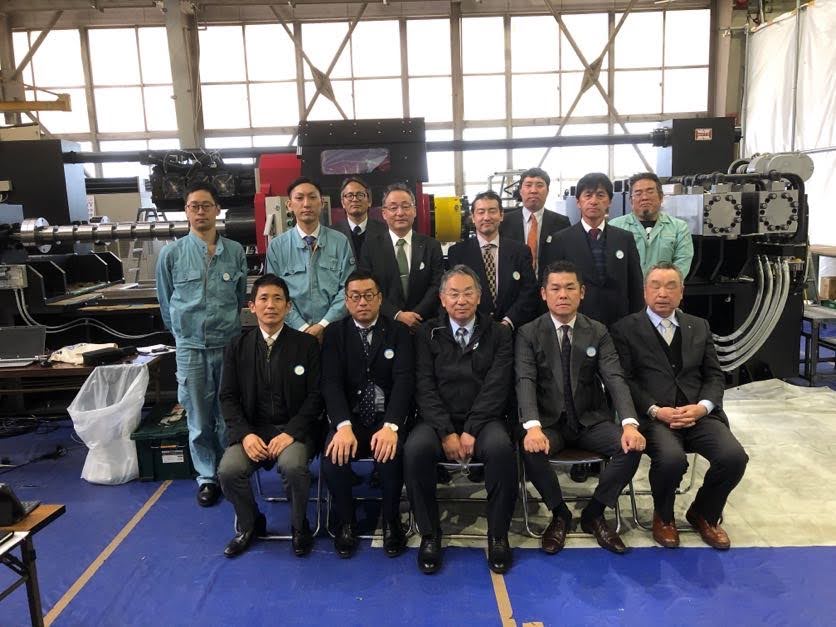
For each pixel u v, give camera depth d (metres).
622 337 2.53
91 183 4.68
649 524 2.50
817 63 6.48
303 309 2.81
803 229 4.07
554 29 8.14
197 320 2.77
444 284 2.40
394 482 2.32
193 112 6.47
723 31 7.86
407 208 2.82
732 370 4.18
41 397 4.13
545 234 3.25
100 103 8.26
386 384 2.50
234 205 4.06
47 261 3.93
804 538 2.38
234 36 8.09
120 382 3.05
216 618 2.02
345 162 3.46
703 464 3.10
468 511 2.66
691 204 3.76
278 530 2.57
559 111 8.34
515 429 2.50
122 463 3.05
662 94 8.30
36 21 7.89
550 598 2.07
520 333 2.50
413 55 8.16
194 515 2.72
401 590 2.14
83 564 2.35
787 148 7.00
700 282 4.12
